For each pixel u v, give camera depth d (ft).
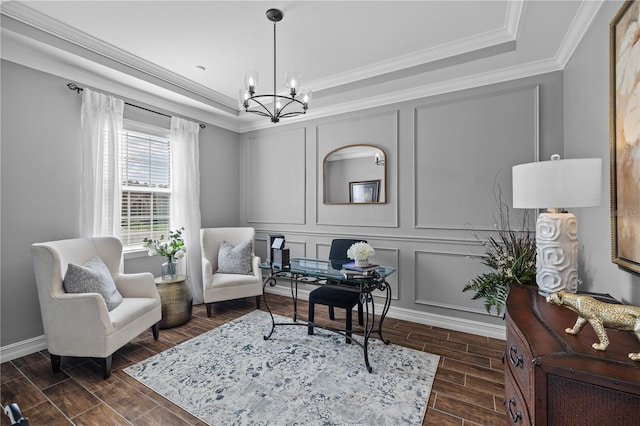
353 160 11.63
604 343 3.06
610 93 4.75
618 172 4.57
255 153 14.43
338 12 6.78
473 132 9.37
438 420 5.54
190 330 9.57
